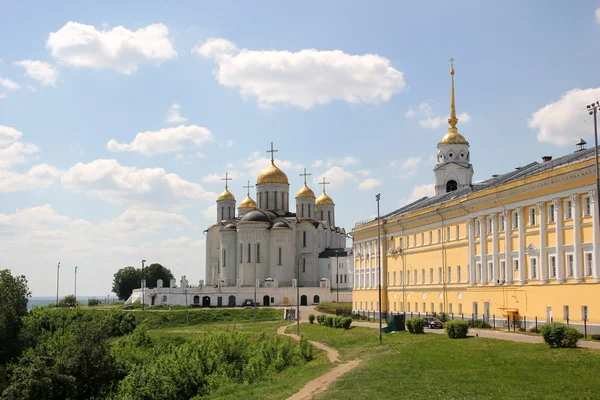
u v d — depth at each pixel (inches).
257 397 1919.3
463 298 3260.3
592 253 2325.3
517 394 1441.9
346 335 3272.6
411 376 1761.8
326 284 7027.6
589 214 2352.4
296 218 7691.9
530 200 2687.0
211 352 2974.9
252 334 4131.4
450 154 4507.9
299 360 2748.5
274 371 2662.4
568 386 1457.9
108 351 3161.9
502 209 2901.1
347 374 1969.7
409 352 2194.9
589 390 1409.9
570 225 2442.2
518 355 1867.6
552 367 1662.2
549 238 2576.3
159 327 5575.8
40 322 5482.3
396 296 4160.9
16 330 3818.9
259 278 7204.7
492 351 1999.3
